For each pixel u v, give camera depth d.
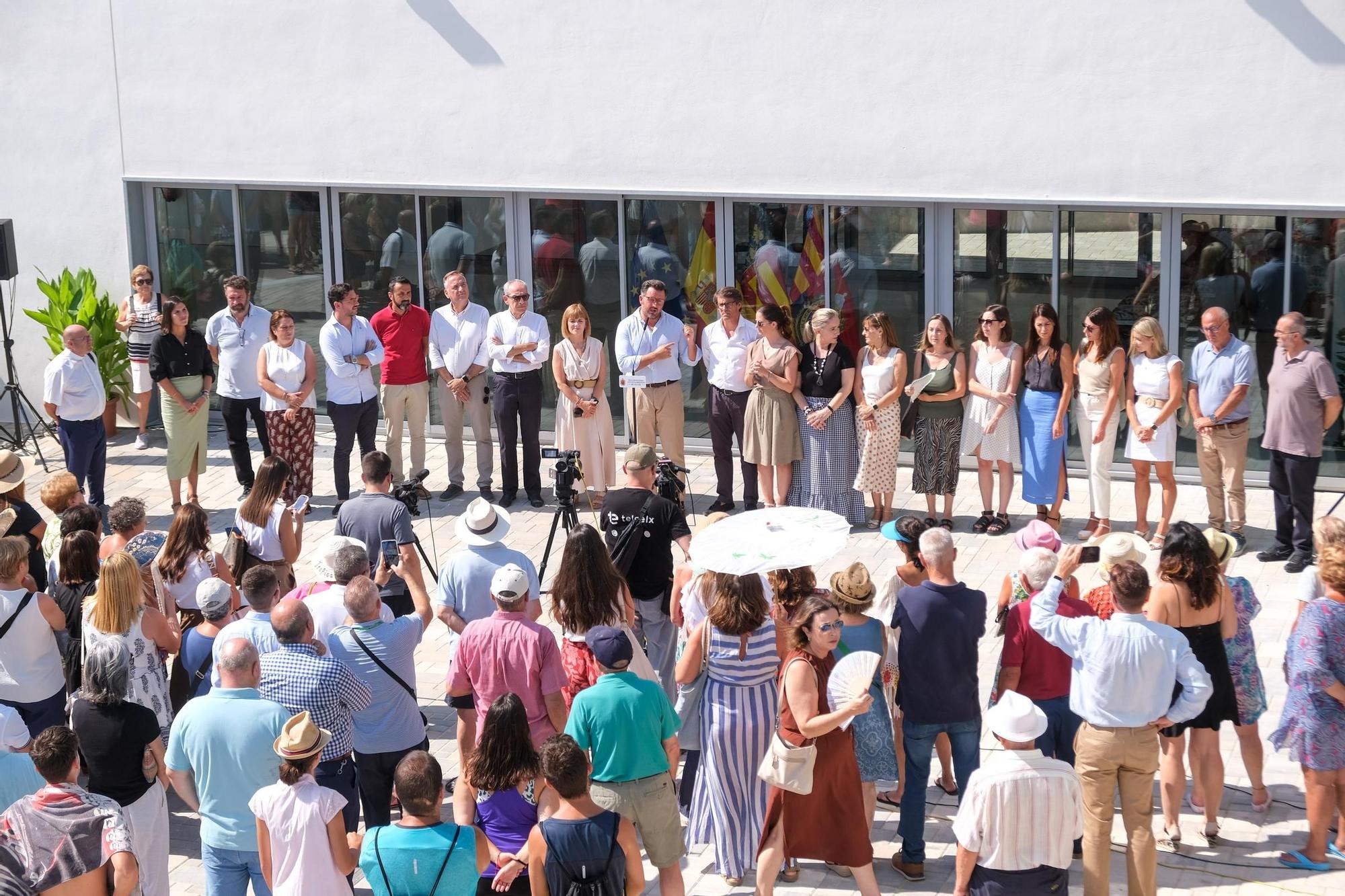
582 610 7.81
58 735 6.16
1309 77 12.42
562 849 6.09
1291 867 7.62
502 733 6.63
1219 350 11.95
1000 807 6.23
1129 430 12.28
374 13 15.23
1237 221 13.08
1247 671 7.84
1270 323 13.23
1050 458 12.58
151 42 16.09
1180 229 13.27
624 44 14.45
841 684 6.85
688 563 8.61
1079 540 12.66
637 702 6.84
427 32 15.10
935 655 7.41
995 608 11.22
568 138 14.87
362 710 7.50
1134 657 6.79
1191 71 12.74
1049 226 13.64
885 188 13.91
